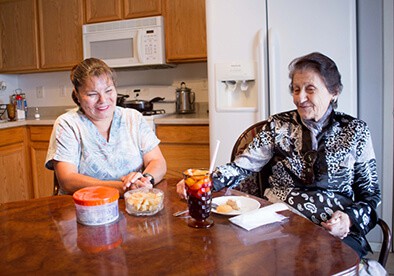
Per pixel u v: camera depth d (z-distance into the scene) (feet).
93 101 4.75
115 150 5.08
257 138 4.81
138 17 10.26
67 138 4.90
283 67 7.34
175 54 9.95
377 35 7.58
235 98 8.07
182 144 9.23
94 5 10.70
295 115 4.69
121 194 4.23
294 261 2.49
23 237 3.06
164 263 2.52
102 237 3.02
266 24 7.38
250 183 4.97
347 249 2.68
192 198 3.20
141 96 11.66
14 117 11.62
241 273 2.35
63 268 2.49
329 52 7.11
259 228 3.11
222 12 7.64
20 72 12.06
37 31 11.50
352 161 4.33
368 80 7.74
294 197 4.39
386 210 7.94
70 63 11.23
